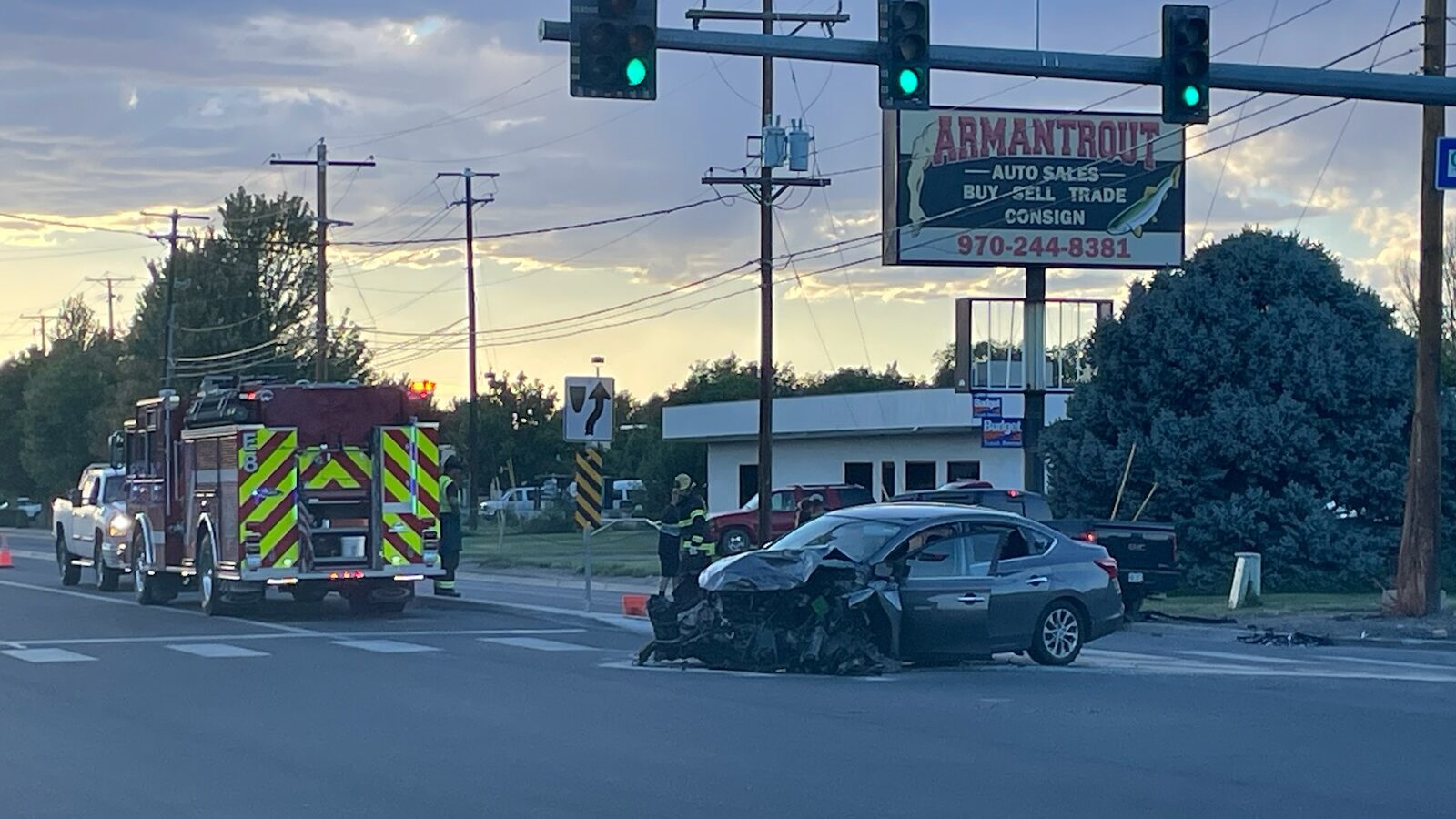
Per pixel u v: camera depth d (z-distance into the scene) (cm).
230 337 7756
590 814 933
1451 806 968
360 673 1614
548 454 9731
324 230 5422
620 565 3656
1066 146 3938
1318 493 3200
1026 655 1839
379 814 935
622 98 1524
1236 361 3241
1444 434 3331
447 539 2592
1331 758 1134
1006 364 4081
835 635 1614
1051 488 3391
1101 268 3966
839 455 5447
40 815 930
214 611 2336
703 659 1678
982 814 938
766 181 3412
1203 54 1673
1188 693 1493
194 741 1192
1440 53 2347
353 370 7925
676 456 7031
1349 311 3347
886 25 1589
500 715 1325
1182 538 3167
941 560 1667
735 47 1559
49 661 1730
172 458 2477
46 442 9238
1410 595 2431
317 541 2278
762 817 926
